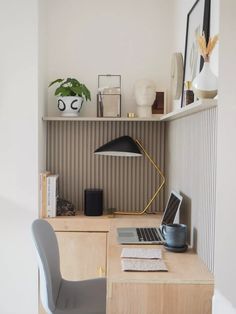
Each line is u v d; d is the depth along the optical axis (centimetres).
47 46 287
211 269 156
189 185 202
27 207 258
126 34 288
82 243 257
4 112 256
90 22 288
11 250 260
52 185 261
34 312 262
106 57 288
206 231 166
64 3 287
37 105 255
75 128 289
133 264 161
